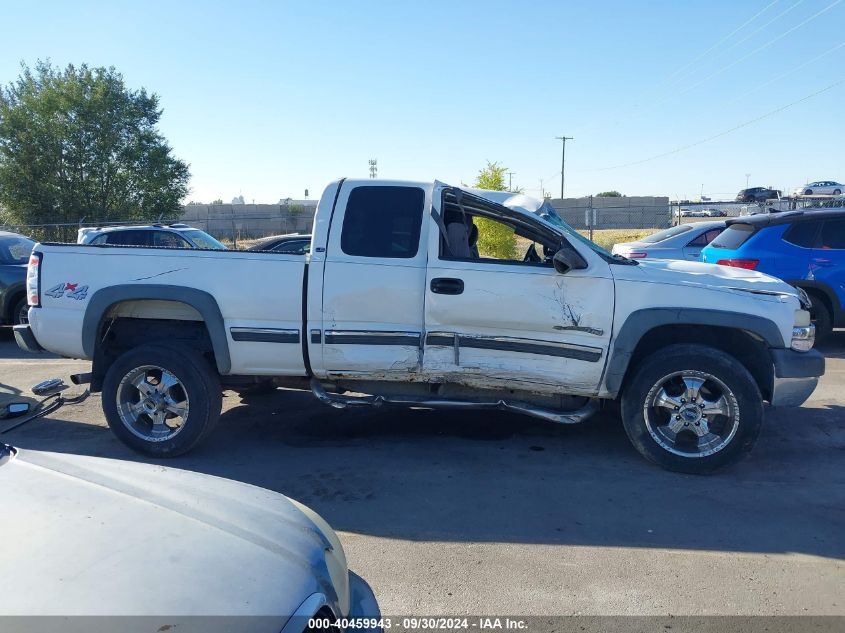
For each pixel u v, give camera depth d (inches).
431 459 210.7
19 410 150.2
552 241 203.9
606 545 154.8
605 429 239.3
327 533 106.6
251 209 1903.3
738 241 381.4
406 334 202.8
